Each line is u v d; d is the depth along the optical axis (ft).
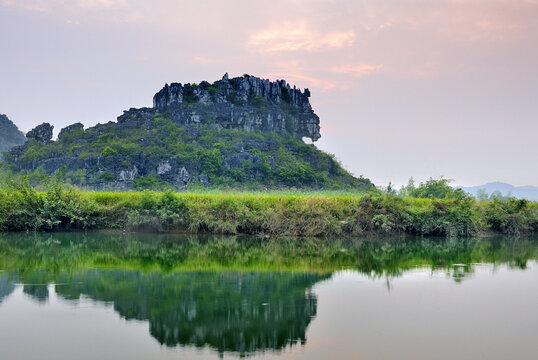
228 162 319.27
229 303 32.78
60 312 30.01
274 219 76.18
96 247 59.62
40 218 74.64
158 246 61.93
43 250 55.93
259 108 412.36
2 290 35.40
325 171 355.56
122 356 22.98
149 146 325.21
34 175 291.38
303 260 52.49
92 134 352.08
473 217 84.43
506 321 29.45
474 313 31.07
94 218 77.15
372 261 52.24
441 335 26.68
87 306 31.53
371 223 79.20
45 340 25.00
